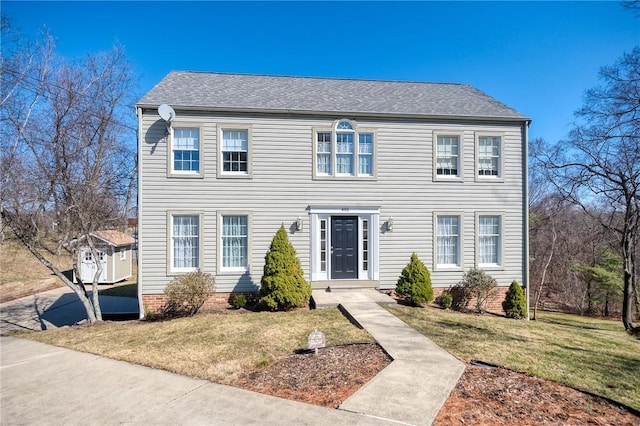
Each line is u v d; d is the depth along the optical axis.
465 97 13.83
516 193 12.35
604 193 13.59
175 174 11.00
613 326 12.81
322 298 10.48
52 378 5.57
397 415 3.95
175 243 11.16
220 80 13.42
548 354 6.40
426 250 12.02
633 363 6.13
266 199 11.45
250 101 11.84
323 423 3.84
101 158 11.52
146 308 10.80
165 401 4.57
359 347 6.42
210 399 4.57
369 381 4.84
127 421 4.11
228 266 11.40
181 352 6.55
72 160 10.68
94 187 11.07
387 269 11.87
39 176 10.37
